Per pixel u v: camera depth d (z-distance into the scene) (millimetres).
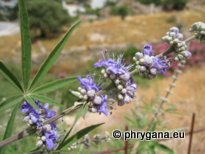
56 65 1412
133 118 336
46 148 134
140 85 892
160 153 316
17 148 305
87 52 1671
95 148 307
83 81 125
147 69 129
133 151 280
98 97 122
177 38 137
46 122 128
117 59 133
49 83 130
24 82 127
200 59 1084
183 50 136
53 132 131
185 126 562
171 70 976
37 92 128
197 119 606
